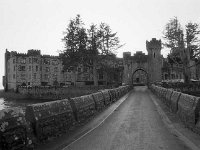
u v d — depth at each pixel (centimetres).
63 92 6888
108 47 6931
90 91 6162
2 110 622
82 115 1266
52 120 866
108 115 1573
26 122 696
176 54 5603
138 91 5225
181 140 855
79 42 6706
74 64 6744
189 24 5244
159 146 780
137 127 1128
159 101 2625
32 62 9350
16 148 625
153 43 7306
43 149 736
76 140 870
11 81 9319
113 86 6169
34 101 7081
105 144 816
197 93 4441
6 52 9919
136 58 7362
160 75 7306
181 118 1276
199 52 5272
